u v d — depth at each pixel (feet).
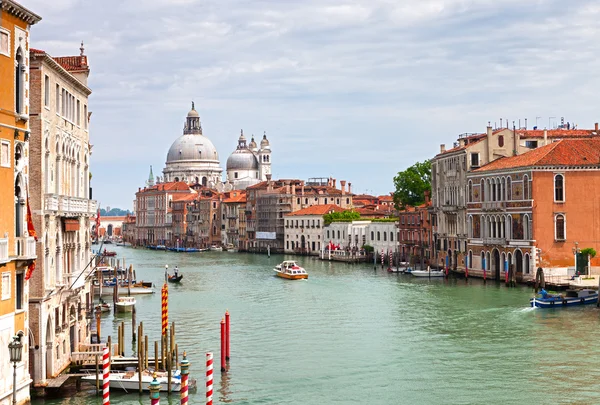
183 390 111.45
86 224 147.43
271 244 591.78
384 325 188.03
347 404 120.98
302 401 122.62
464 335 171.83
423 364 145.18
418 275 318.45
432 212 351.46
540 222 257.34
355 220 478.59
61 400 117.91
